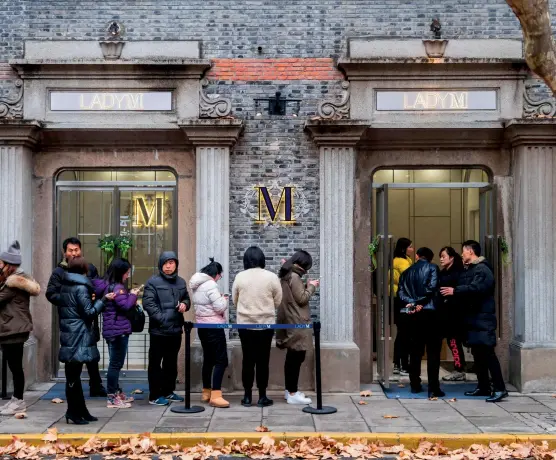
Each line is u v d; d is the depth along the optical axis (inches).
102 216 377.1
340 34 364.8
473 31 363.3
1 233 354.6
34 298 368.8
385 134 362.6
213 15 365.1
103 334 324.5
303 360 330.3
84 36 362.9
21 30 363.3
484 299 338.6
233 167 363.6
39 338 368.8
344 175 357.7
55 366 371.9
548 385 350.3
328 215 357.1
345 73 362.0
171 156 370.0
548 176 354.9
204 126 351.9
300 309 327.6
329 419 299.9
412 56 360.5
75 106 360.8
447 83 361.4
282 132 364.2
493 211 370.0
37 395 342.6
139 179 376.2
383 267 359.3
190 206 369.4
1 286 308.0
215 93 364.2
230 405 326.0
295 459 257.1
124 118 360.2
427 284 342.6
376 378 380.5
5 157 355.6
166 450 262.1
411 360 352.5
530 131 350.9
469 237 394.3
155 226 376.5
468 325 341.4
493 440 270.4
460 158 370.3
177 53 362.3
